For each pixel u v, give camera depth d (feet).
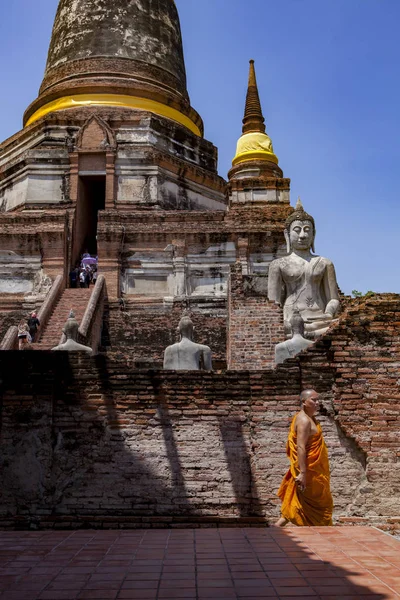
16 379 35.78
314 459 30.09
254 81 130.72
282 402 35.45
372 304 36.60
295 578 21.26
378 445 34.37
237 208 101.81
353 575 21.52
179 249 95.71
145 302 94.17
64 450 35.06
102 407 35.53
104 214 97.04
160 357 74.28
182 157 123.44
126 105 124.77
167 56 135.13
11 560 23.90
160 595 19.79
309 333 53.93
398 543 25.89
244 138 123.34
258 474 34.53
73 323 47.73
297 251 59.47
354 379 35.40
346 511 33.65
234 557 23.85
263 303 58.44
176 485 34.53
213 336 82.48
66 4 137.69
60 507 34.32
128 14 133.39
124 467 34.76
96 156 113.19
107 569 22.50
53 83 130.31
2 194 118.93
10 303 93.61
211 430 35.19
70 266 100.99
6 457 34.91
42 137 118.73
